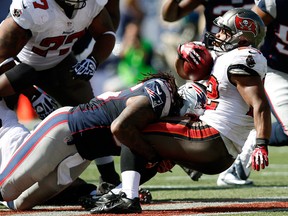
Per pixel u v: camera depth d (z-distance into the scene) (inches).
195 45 577.6
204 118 564.4
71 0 621.0
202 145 554.9
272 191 756.6
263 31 580.4
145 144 557.9
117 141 576.4
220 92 559.2
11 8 618.2
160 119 567.8
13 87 611.5
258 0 745.6
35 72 620.1
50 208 618.8
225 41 567.8
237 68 546.0
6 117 629.9
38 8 615.5
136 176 559.8
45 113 701.3
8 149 607.5
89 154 582.6
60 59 703.7
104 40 683.4
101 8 659.4
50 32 639.1
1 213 580.1
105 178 711.1
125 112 551.2
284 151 1370.6
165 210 584.7
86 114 573.9
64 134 575.2
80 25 654.5
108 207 552.7
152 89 558.9
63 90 727.7
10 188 597.3
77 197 639.1
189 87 588.4
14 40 621.3
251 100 542.9
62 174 584.7
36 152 579.2
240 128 561.0
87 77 655.8
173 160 573.3
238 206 608.1
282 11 740.0
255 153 538.0
